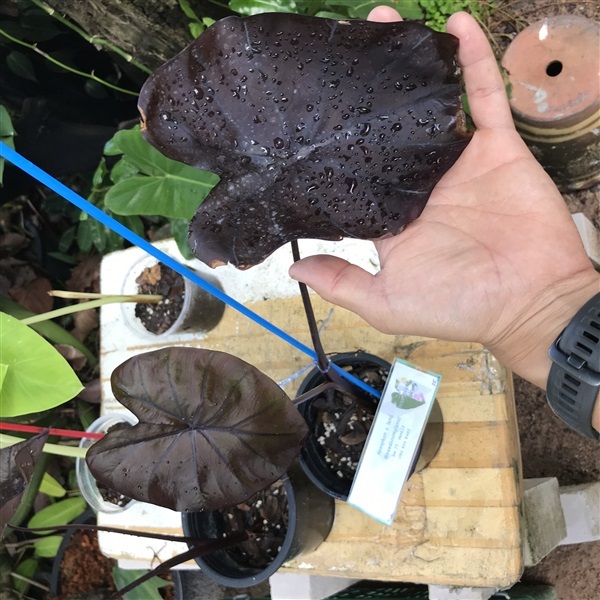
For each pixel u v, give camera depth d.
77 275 0.86
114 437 0.39
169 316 0.60
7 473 0.36
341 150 0.33
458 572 0.48
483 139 0.43
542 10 0.71
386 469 0.42
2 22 0.67
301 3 0.61
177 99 0.32
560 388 0.40
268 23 0.32
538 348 0.42
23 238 0.88
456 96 0.32
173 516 0.57
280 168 0.33
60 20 0.66
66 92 0.76
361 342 0.53
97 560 0.79
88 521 0.74
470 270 0.41
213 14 0.69
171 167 0.55
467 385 0.49
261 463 0.37
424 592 0.62
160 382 0.38
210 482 0.38
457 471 0.49
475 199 0.42
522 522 0.48
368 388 0.45
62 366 0.47
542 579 0.67
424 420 0.42
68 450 0.53
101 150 0.77
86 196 0.81
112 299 0.58
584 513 0.62
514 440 0.49
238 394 0.38
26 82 0.73
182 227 0.59
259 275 0.58
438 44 0.32
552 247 0.41
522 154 0.42
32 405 0.47
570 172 0.64
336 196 0.33
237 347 0.58
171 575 0.74
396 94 0.32
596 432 0.40
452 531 0.48
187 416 0.38
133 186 0.55
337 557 0.51
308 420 0.47
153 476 0.38
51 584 0.76
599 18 0.69
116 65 0.77
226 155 0.33
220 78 0.32
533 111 0.59
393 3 0.61
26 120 0.72
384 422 0.43
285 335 0.44
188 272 0.38
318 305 0.55
